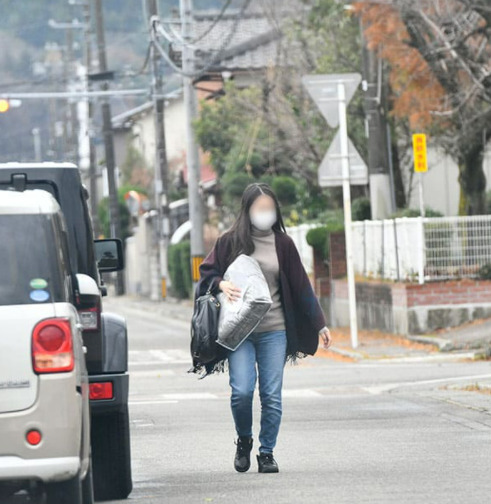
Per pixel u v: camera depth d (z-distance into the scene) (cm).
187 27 11244
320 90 7306
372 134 8312
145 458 3444
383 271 8144
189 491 2822
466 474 2936
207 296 2991
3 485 2267
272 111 10431
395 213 8375
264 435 3045
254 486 2841
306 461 3256
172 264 14462
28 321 2180
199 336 2952
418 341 7344
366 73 8206
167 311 12706
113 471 2817
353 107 9612
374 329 8169
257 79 11731
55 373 2178
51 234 2238
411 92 7531
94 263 2861
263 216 2962
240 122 11438
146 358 7425
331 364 6594
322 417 4278
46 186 2859
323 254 9219
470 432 3750
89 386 2758
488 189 9844
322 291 9138
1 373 2162
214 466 3259
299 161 10725
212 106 11775
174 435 3916
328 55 9675
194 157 11375
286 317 2995
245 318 2931
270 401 3014
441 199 10119
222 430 4019
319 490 2738
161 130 14238
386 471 3023
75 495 2253
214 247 3016
